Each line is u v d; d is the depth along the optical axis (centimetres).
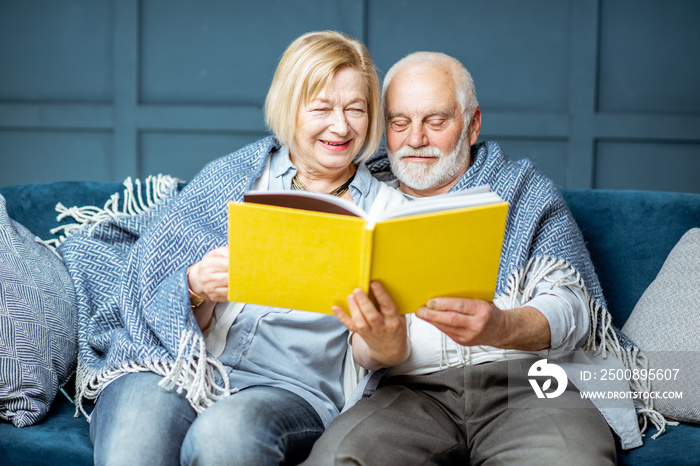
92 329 163
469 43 323
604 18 317
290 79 157
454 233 117
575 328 148
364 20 324
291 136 160
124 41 332
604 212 186
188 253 154
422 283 121
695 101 315
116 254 177
